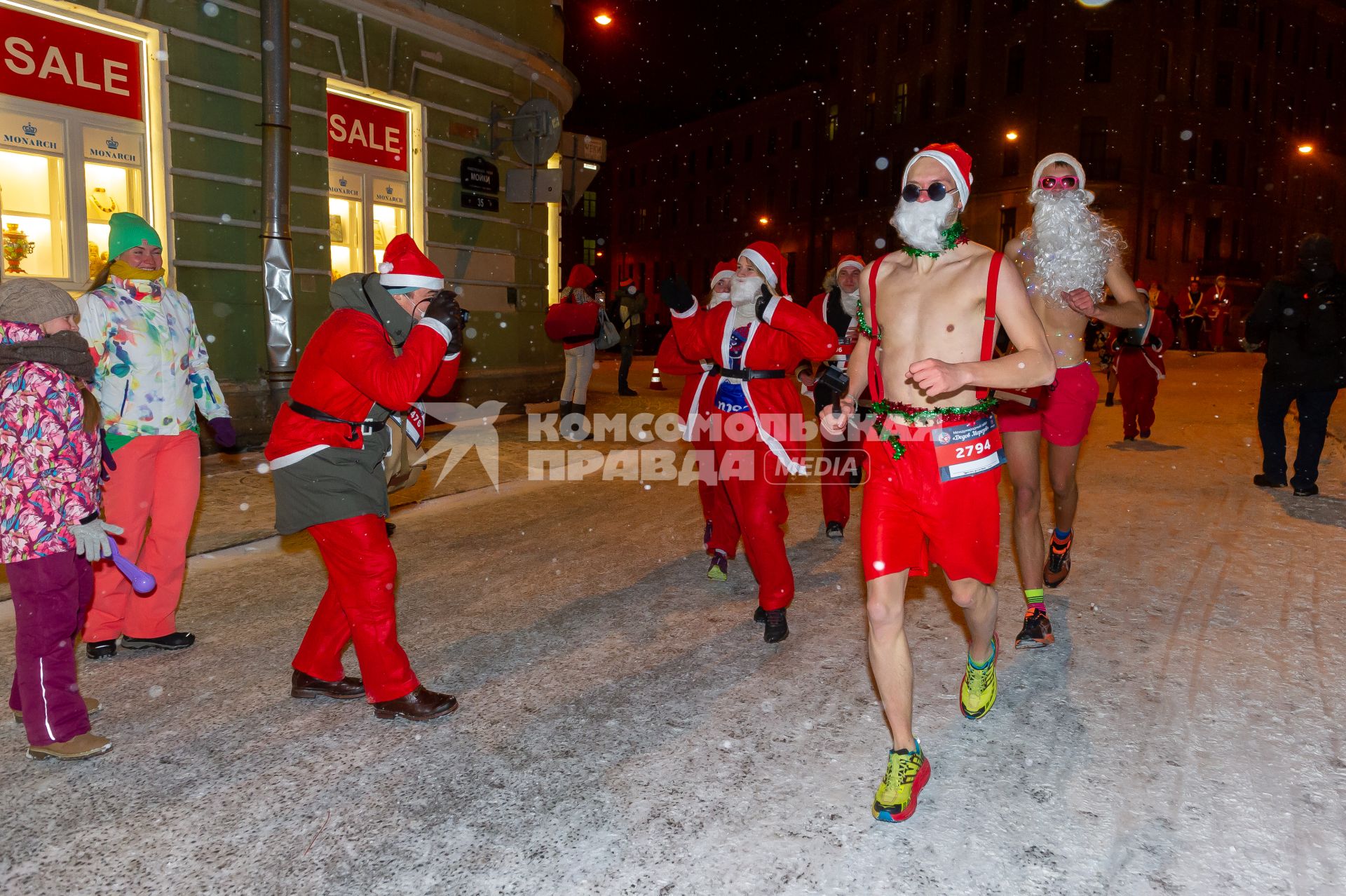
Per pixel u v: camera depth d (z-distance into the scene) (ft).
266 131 30.17
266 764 11.05
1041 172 14.15
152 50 27.91
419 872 8.85
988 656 11.41
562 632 15.61
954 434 9.84
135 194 28.12
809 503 26.03
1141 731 11.62
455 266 39.91
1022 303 9.50
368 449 11.89
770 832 9.47
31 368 10.67
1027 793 10.16
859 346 10.86
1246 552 19.88
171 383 14.28
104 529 11.08
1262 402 26.78
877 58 153.58
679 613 16.56
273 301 30.71
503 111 41.81
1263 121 149.48
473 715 12.37
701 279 193.67
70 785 10.58
